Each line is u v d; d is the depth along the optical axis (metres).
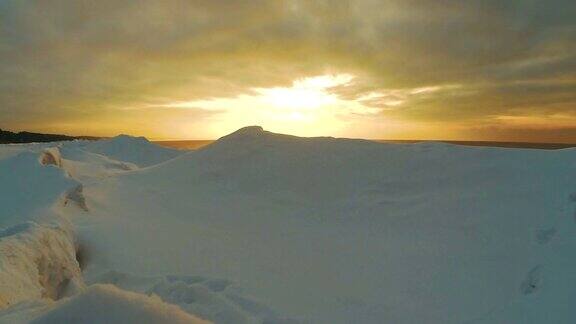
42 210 9.54
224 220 11.76
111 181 16.31
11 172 12.21
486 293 6.75
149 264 7.96
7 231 6.32
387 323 5.97
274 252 8.99
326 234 10.19
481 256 7.93
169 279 6.97
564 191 9.37
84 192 13.35
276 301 6.34
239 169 15.76
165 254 8.56
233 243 9.64
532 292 6.41
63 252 6.54
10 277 4.85
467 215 9.77
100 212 11.70
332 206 12.05
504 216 9.26
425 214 10.34
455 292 6.90
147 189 15.14
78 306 2.04
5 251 5.27
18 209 10.00
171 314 2.12
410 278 7.52
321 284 7.25
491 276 7.23
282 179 14.38
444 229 9.45
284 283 7.18
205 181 15.38
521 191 10.15
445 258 8.12
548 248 7.38
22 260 5.39
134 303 2.10
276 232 10.55
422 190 11.73
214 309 5.84
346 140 16.31
